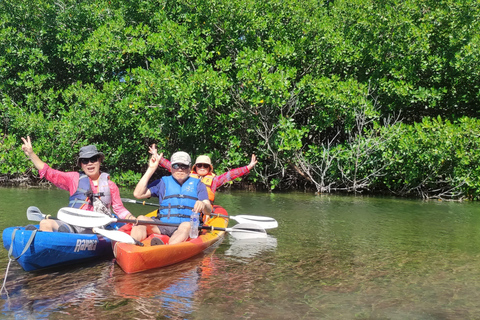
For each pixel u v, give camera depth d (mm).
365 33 12500
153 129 11797
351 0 12891
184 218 4969
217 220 6562
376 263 4547
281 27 12336
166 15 12953
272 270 4230
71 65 14594
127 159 13211
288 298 3428
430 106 12000
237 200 10055
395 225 6930
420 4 12391
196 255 4824
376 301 3395
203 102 11648
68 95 12492
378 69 12391
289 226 6707
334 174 12359
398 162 11812
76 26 14141
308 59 12555
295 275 4070
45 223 4195
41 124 11992
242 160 12602
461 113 13109
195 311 3102
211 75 10719
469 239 5844
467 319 3061
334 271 4223
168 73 10805
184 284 3727
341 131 13914
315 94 11773
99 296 3375
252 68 10711
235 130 12922
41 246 3824
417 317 3080
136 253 4000
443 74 12266
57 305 3162
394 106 12453
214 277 3961
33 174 12164
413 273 4188
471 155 10891
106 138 13398
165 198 5066
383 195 12305
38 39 13828
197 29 11836
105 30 12734
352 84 11461
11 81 12914
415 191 12625
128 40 12750
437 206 9820
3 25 13180
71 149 12039
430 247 5328
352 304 3320
